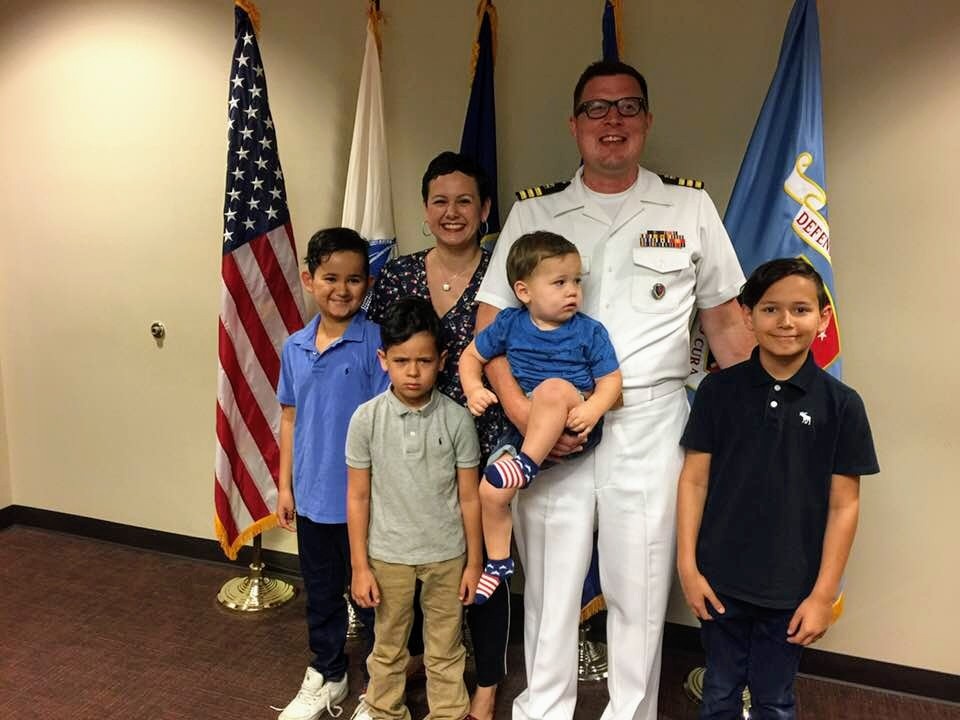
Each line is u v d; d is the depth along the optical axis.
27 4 2.76
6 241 2.99
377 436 1.76
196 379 2.79
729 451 1.53
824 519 1.48
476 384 1.71
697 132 2.11
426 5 2.30
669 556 1.74
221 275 2.59
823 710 2.04
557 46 2.19
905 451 2.04
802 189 1.87
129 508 3.02
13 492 3.23
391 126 2.41
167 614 2.51
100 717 1.98
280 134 2.54
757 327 1.46
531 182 2.29
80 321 2.94
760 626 1.55
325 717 2.00
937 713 2.03
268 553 2.81
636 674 1.76
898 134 1.94
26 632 2.39
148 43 2.62
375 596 1.79
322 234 1.89
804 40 1.85
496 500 1.63
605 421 1.72
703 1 2.04
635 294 1.73
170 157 2.66
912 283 1.98
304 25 2.44
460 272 1.97
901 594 2.10
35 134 2.85
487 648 1.89
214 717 1.99
